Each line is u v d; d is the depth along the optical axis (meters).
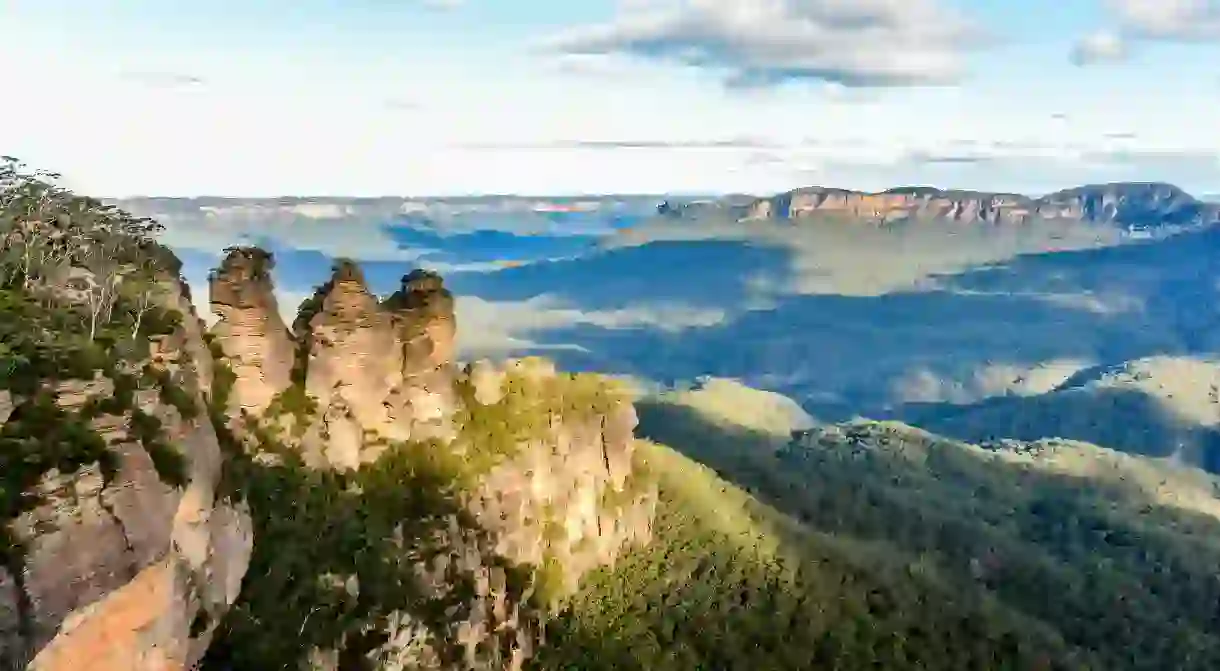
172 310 75.81
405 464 93.56
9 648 39.25
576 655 98.00
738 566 131.12
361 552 76.94
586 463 118.56
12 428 45.62
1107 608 170.25
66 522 43.72
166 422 55.09
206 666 57.66
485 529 95.12
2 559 40.69
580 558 114.12
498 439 105.19
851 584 137.25
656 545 131.38
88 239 76.38
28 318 58.62
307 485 82.31
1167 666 151.88
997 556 189.12
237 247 88.94
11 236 69.69
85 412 49.31
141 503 47.84
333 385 91.44
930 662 124.56
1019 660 130.62
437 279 102.38
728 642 113.75
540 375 121.00
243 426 83.19
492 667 79.31
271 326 88.25
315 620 66.94
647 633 108.69
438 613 77.06
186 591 53.97
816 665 116.25
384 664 67.62
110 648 45.47
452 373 103.56
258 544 71.38
